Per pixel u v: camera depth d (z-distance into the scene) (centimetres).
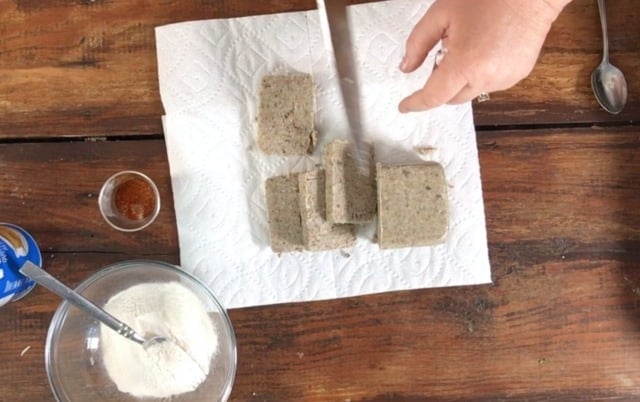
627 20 60
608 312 59
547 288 59
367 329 59
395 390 59
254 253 59
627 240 60
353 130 59
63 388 57
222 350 57
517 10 46
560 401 59
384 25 59
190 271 58
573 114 60
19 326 58
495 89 50
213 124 59
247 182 59
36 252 57
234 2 59
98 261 59
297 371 59
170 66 59
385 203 56
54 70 59
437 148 59
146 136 59
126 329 53
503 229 59
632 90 60
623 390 59
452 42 48
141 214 59
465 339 59
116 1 59
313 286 59
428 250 59
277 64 59
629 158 60
